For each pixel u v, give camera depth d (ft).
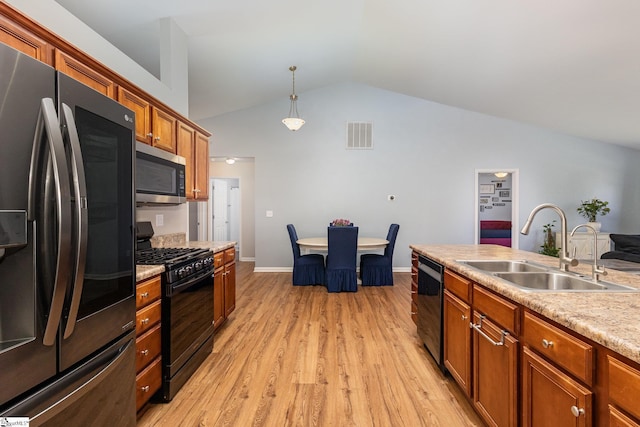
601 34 9.17
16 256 2.91
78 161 3.27
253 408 6.13
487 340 5.15
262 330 10.09
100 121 3.89
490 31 10.37
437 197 19.16
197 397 6.48
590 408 3.06
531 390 4.02
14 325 2.92
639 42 9.09
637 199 19.06
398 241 19.25
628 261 12.63
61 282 3.05
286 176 19.13
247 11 9.83
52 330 3.07
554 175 19.11
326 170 19.12
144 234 8.44
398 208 19.19
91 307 3.73
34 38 4.42
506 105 16.58
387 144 19.13
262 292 14.71
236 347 8.84
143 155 6.98
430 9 10.02
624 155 18.98
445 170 19.12
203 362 7.95
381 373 7.44
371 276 15.88
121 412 4.31
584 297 4.07
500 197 27.43
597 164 19.02
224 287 10.14
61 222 3.00
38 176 3.01
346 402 6.32
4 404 2.77
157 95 9.01
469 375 5.83
